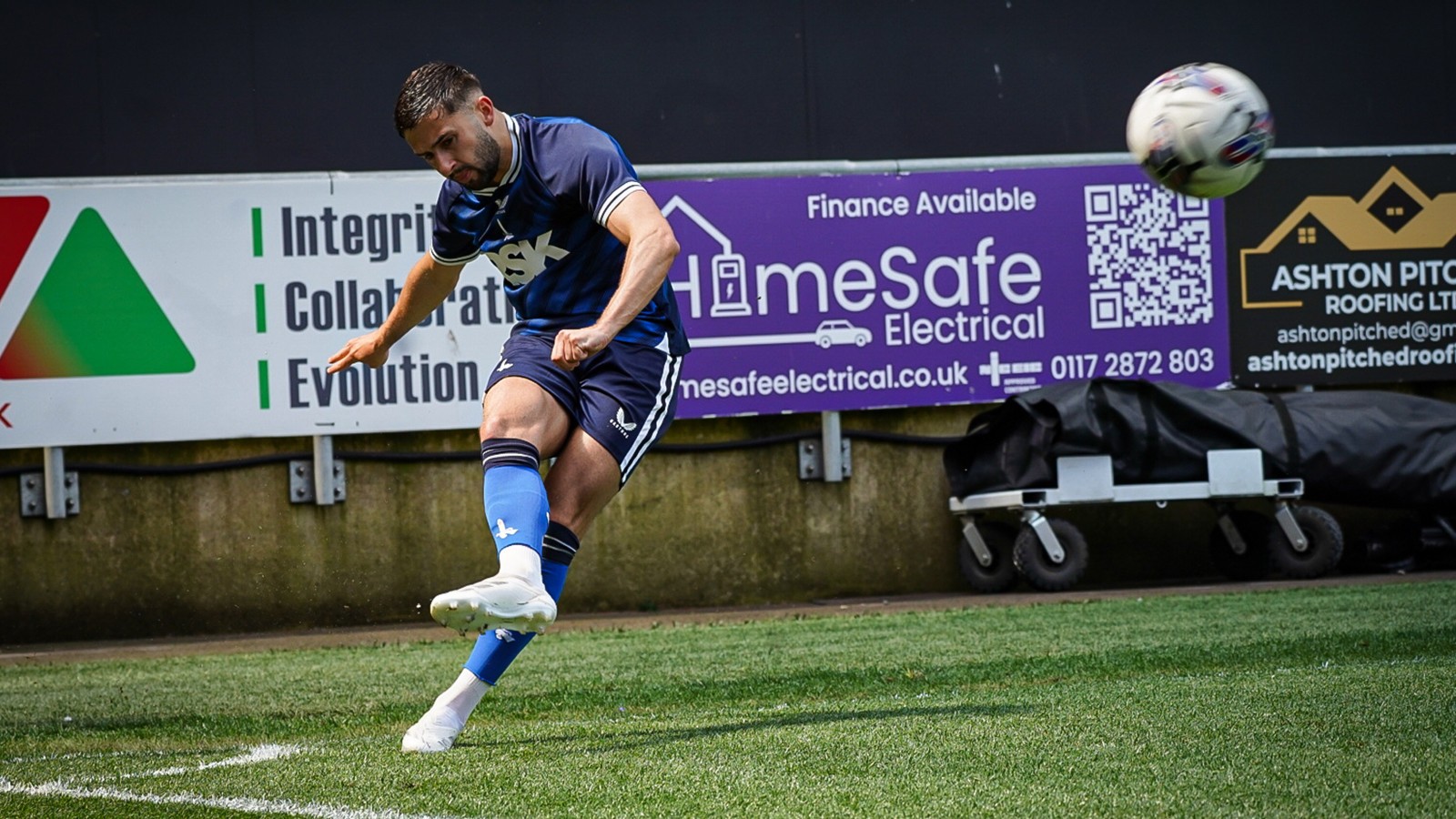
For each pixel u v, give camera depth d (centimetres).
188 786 793
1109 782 702
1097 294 2505
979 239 2483
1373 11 2625
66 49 2308
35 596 2255
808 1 2480
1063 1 2542
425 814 683
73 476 2266
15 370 2234
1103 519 2519
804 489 2455
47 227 2245
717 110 2453
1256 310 2542
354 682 1446
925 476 2489
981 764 758
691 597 2417
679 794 709
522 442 850
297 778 801
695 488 2423
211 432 2283
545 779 760
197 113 2339
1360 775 698
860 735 873
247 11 2352
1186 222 2525
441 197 921
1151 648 1416
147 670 1702
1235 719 876
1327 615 1672
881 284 2455
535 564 803
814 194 2444
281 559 2319
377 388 2319
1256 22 2589
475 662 911
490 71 2403
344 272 2311
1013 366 2484
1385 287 2577
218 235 2288
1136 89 2561
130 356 2266
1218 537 2434
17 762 947
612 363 889
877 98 2495
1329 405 2370
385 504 2345
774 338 2427
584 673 1424
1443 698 938
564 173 860
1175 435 2288
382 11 2383
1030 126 2531
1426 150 2588
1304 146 2602
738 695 1216
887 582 2473
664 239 826
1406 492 2330
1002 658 1394
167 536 2294
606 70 2427
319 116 2372
